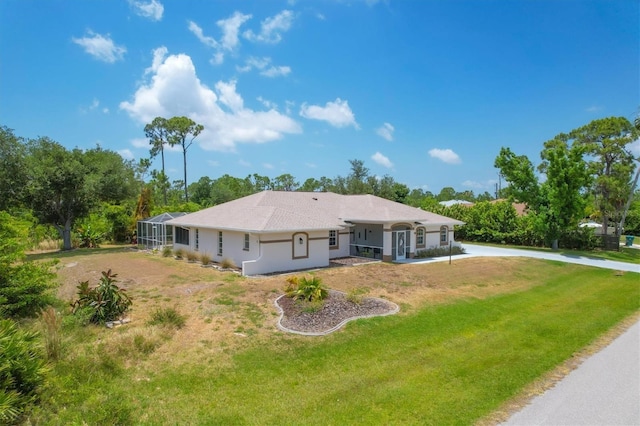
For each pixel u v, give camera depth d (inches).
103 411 267.0
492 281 782.5
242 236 874.1
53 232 1588.3
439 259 1051.9
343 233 1087.0
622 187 1539.1
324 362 373.1
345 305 535.8
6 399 252.4
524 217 1507.1
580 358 390.9
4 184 1223.5
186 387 321.1
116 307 486.3
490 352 402.6
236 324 472.1
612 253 1273.4
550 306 603.5
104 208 1622.8
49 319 396.8
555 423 267.6
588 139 1598.2
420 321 498.0
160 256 1094.4
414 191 4050.2
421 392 314.2
